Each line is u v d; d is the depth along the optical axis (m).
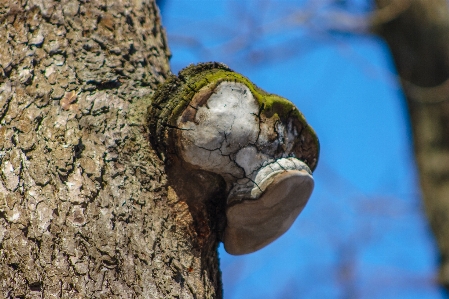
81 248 3.60
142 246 3.62
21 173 3.61
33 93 3.66
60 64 3.68
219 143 3.66
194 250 3.66
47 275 3.58
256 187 3.67
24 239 3.59
